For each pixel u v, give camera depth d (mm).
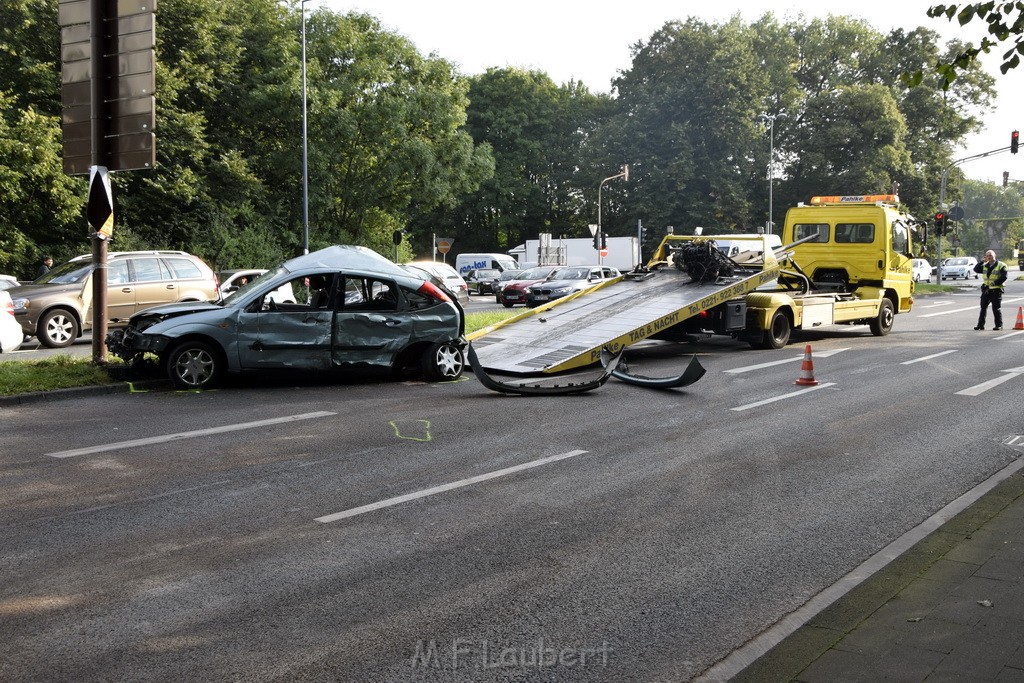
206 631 4586
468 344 12562
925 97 65750
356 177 45062
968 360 16188
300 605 4941
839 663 3916
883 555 5574
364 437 9312
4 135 28344
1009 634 4184
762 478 7816
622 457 8523
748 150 62562
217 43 38156
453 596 5102
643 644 4496
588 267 33438
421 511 6746
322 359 12688
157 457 8383
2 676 4066
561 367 13086
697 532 6320
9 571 5434
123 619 4727
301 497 7086
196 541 6012
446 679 4090
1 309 14711
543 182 75625
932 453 8820
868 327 23078
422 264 33188
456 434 9500
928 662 3904
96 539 6043
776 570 5578
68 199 29625
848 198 21516
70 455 8445
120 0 12547
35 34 32594
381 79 42812
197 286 20625
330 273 12820
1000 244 149375
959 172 67062
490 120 72125
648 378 12812
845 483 7688
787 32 70500
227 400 11570
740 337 17969
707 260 16703
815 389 12750
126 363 12875
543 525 6438
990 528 5883
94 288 12977
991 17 7211
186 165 36031
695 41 62969
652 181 61719
